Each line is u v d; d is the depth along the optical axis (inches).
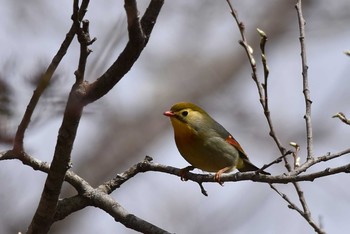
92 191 361.7
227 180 341.4
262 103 373.1
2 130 249.8
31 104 263.9
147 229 350.9
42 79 261.3
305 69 377.4
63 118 282.4
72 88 272.1
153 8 264.1
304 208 366.9
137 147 792.3
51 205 320.2
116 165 774.5
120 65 268.5
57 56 263.1
